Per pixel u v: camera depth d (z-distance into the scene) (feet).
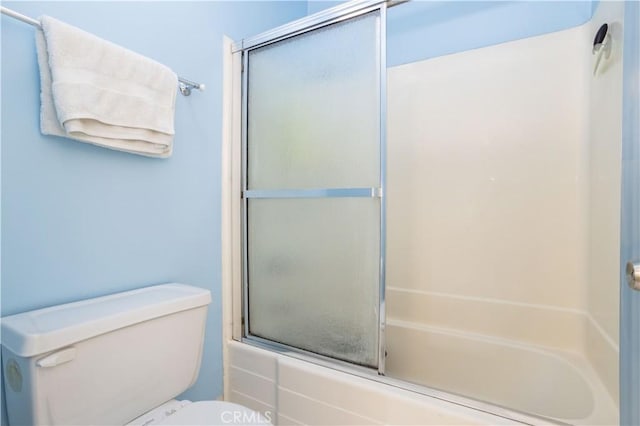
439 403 3.28
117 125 2.95
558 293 4.79
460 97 5.36
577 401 4.02
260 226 4.69
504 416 3.11
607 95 3.84
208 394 4.35
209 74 4.33
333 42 4.07
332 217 4.14
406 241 5.83
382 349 3.79
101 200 3.12
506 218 5.11
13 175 2.53
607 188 3.83
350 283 4.01
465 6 5.28
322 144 4.17
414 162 5.74
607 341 3.74
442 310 5.56
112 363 2.64
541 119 4.84
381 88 3.74
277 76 4.50
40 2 2.65
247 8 5.02
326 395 3.78
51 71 2.57
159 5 3.65
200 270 4.23
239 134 4.78
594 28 4.31
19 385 2.29
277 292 4.57
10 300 2.53
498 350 4.96
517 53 4.95
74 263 2.92
